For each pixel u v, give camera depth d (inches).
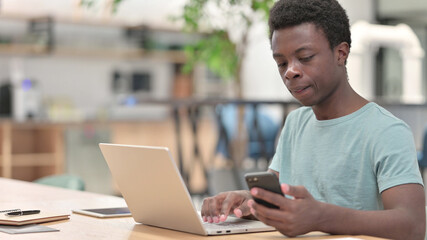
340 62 59.6
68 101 284.4
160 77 312.8
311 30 57.2
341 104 61.6
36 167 263.1
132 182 57.9
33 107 261.4
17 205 74.4
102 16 276.2
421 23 313.3
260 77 317.4
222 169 187.2
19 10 270.1
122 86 303.1
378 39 270.4
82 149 261.9
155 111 303.0
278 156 69.7
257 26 279.3
